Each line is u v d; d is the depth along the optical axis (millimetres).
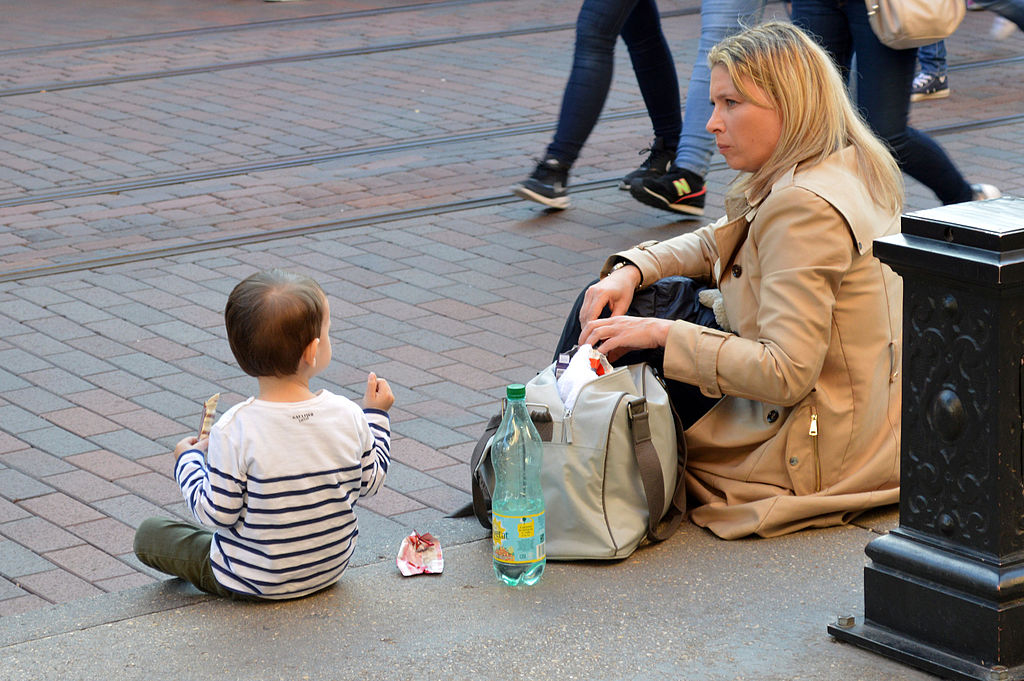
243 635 5789
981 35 23391
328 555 6016
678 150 13641
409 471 8328
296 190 14797
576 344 7285
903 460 5520
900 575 5492
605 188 14984
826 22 11734
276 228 13469
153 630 5859
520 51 22719
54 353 10328
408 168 15680
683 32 24375
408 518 7695
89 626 5945
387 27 25062
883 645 5469
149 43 23453
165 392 9602
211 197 14555
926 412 5379
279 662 5547
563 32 24531
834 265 6250
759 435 6645
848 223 6246
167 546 6227
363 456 6008
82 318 11078
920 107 18266
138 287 11828
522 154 16266
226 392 9625
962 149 15930
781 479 6629
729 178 15242
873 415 6582
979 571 5219
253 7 27656
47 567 7168
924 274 5238
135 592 6320
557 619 5863
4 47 22984
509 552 6188
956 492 5316
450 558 6582
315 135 17156
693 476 6898
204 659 5590
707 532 6684
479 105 18812
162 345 10500
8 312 11195
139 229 13445
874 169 6531
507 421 6332
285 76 20750
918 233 5246
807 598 5996
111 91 19656
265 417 5766
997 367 5082
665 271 7332
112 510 7840
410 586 6254
